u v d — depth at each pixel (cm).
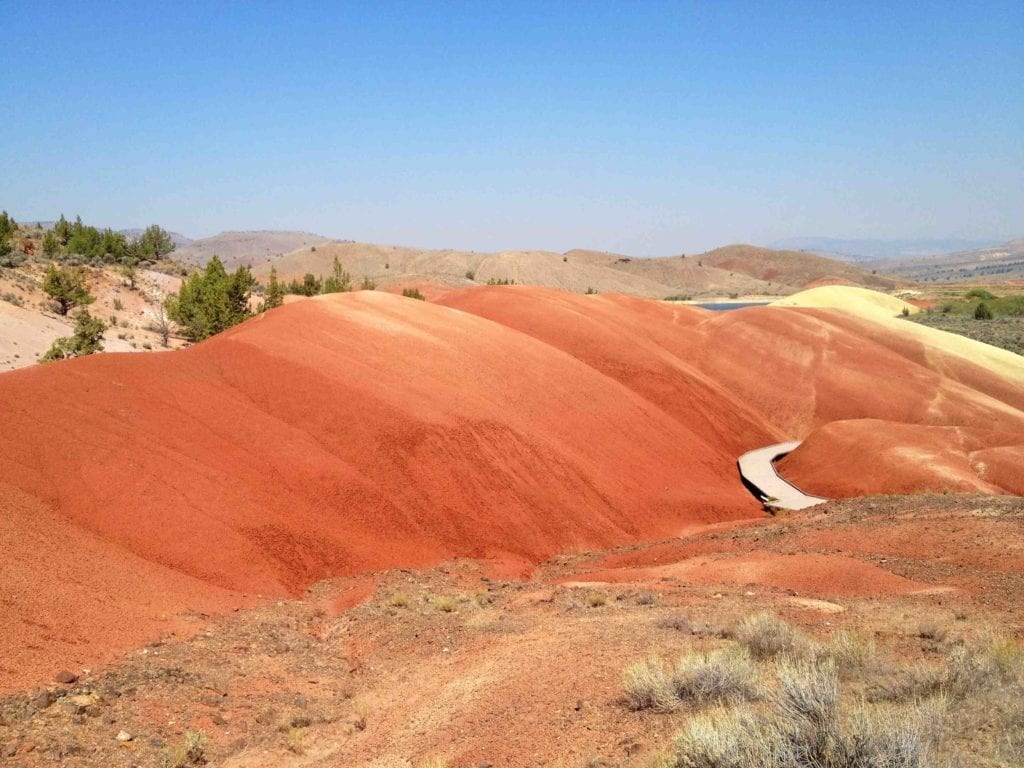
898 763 561
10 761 843
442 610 1633
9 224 8394
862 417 5794
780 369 6194
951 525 2034
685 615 1349
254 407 2578
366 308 3925
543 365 4131
